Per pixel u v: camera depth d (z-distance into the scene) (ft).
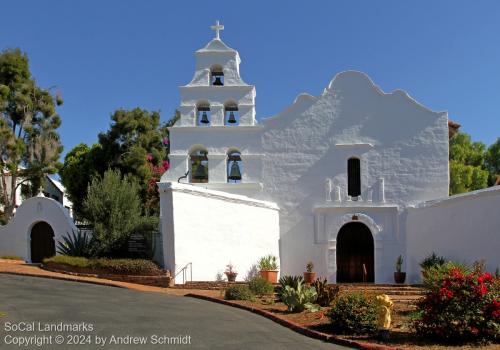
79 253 85.40
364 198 92.58
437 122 93.09
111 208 85.46
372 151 93.45
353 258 92.27
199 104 96.53
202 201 80.48
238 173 95.71
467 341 41.68
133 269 76.28
